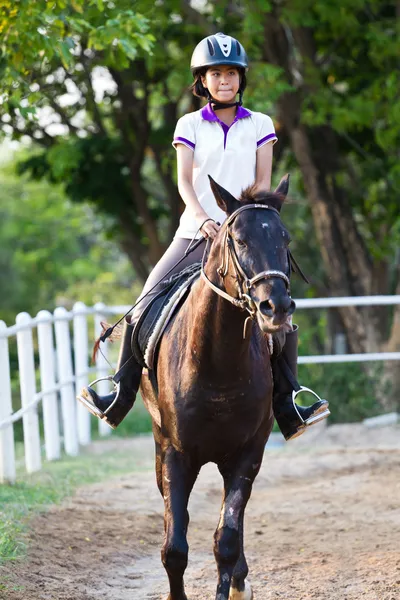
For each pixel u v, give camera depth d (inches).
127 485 492.4
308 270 1132.5
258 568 347.6
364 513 433.4
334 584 322.0
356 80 895.7
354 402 725.9
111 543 378.0
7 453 462.3
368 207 957.2
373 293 897.5
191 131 283.6
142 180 1000.9
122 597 315.6
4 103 476.7
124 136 914.7
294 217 1147.3
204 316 252.4
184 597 263.7
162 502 459.5
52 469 523.5
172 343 270.2
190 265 295.3
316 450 619.5
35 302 1909.4
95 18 523.8
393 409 739.4
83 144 909.8
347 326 900.0
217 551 254.4
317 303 620.7
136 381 307.6
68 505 435.5
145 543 385.4
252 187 243.1
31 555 340.8
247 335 247.1
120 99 892.6
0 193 1814.7
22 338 512.1
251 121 286.4
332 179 900.6
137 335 296.0
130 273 1833.2
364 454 591.5
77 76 796.6
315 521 423.8
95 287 1728.6
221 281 245.8
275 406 290.5
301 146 835.4
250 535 402.3
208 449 263.1
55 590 309.0
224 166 283.0
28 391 513.0
